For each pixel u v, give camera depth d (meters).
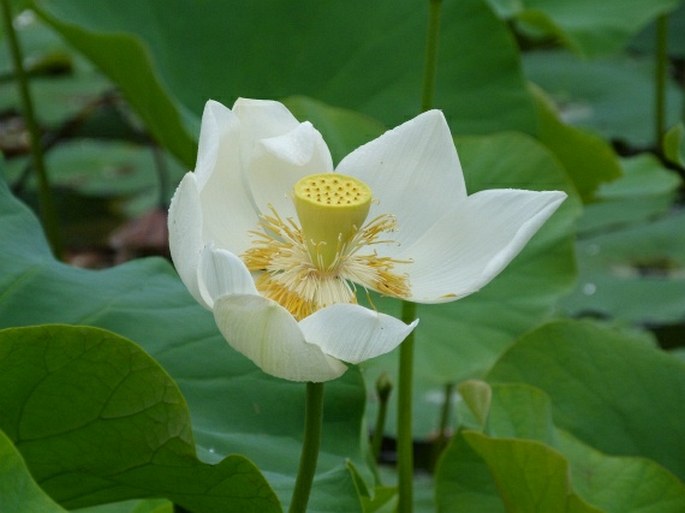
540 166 1.80
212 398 1.41
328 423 1.44
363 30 2.09
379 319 1.19
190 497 1.32
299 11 2.10
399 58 2.07
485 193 1.30
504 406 1.51
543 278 1.77
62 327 1.25
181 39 2.09
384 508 1.67
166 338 1.42
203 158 1.24
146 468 1.30
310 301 1.29
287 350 1.20
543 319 1.74
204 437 1.38
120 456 1.29
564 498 1.42
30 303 1.41
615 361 1.60
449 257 1.31
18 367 1.26
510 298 1.76
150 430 1.28
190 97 2.05
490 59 2.05
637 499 1.50
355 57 2.08
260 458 1.39
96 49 1.88
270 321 1.19
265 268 1.29
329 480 1.37
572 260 1.78
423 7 2.09
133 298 1.44
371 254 1.32
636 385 1.60
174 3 2.10
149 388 1.26
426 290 1.30
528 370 1.61
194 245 1.21
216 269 1.19
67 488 1.33
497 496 1.55
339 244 1.29
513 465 1.42
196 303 1.46
